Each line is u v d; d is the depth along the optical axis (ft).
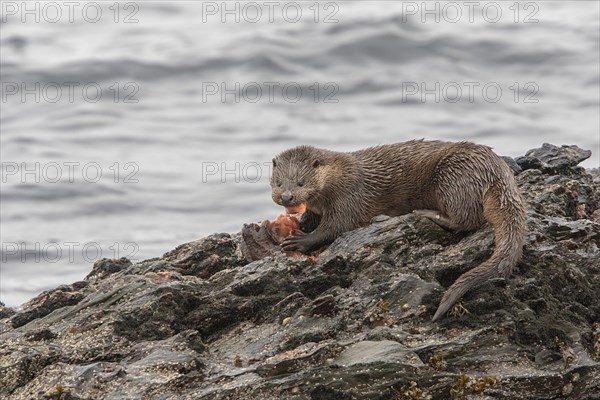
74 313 73.61
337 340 67.77
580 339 68.23
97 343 69.26
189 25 310.86
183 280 75.87
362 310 69.87
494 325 67.87
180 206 171.12
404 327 68.64
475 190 76.79
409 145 85.15
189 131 220.84
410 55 263.49
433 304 69.56
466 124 218.79
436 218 77.71
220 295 72.84
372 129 219.20
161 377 65.21
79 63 263.90
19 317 76.38
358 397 63.21
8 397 65.92
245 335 70.03
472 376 65.16
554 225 77.71
